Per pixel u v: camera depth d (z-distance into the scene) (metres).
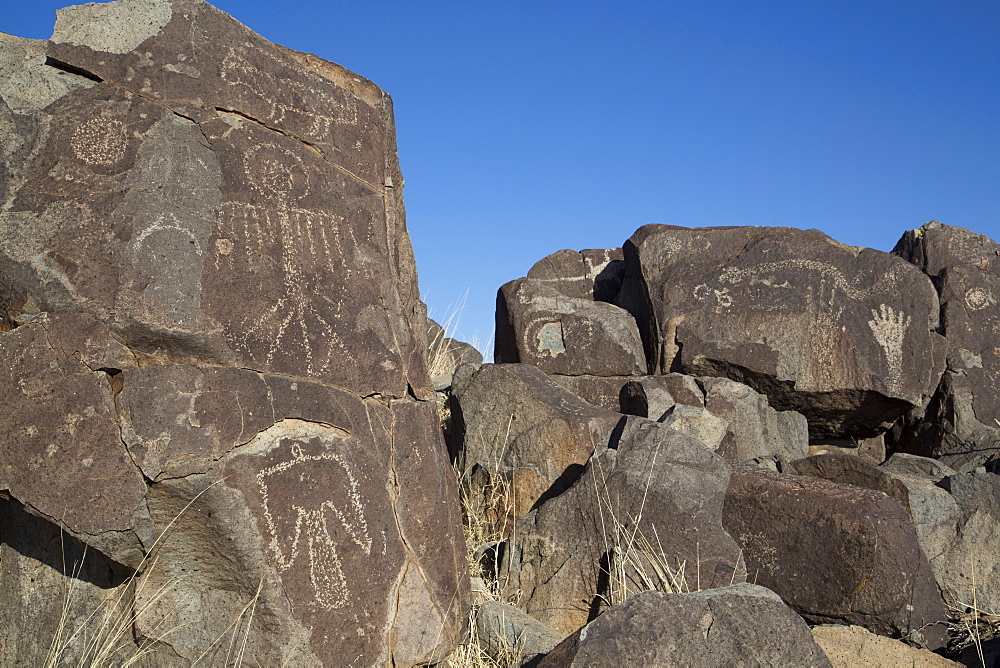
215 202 3.02
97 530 2.73
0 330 2.93
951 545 4.27
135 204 2.86
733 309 5.88
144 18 3.05
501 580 4.09
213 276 2.94
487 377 5.03
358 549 3.08
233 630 2.87
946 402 5.85
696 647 2.76
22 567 3.30
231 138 3.12
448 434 5.66
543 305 6.07
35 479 2.76
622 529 3.87
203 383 2.83
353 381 3.24
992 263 6.10
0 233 2.87
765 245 5.94
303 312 3.15
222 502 2.80
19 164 2.94
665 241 6.16
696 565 3.76
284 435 2.98
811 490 3.92
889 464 5.25
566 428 4.73
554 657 2.79
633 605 2.79
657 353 5.98
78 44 3.01
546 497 4.71
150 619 2.90
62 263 2.83
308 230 3.27
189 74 3.06
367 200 3.53
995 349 5.89
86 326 2.79
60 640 3.10
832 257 5.88
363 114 3.60
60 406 2.78
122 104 2.97
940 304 6.00
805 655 2.82
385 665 3.06
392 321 3.49
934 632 3.75
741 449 5.53
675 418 4.96
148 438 2.74
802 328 5.79
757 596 2.88
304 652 2.88
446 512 3.47
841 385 5.71
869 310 5.79
